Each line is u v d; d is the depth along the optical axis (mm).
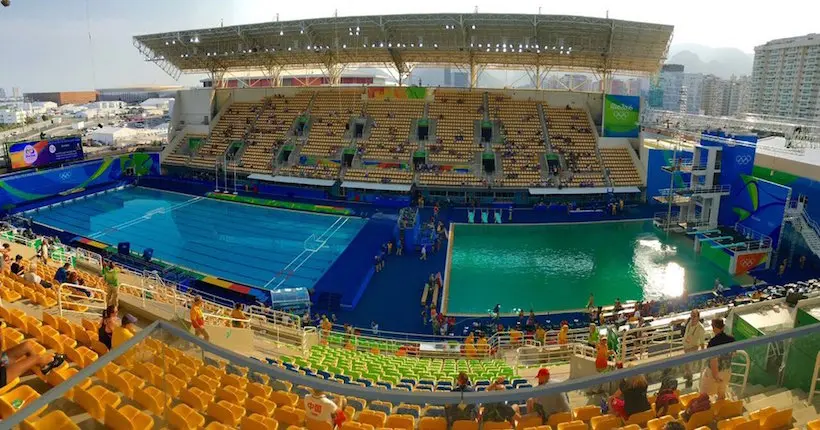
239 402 10758
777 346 8922
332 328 30375
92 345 12984
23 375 11211
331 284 36000
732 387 8711
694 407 8344
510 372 19031
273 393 11711
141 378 9609
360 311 32594
